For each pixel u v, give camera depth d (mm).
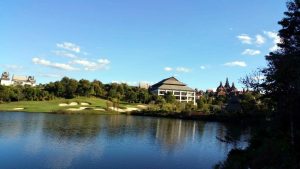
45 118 112125
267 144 35906
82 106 173500
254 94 49812
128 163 45000
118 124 101312
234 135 75562
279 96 41312
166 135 77875
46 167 41125
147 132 82375
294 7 41625
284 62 37344
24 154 48188
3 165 41406
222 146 62656
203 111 145750
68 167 41531
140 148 57188
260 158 33125
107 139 66312
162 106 166000
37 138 63531
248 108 61000
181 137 75062
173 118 146000
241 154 40250
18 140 60281
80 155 48906
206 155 52969
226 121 117938
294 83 33906
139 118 136500
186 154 53344
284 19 42562
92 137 68188
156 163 45781
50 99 191375
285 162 29859
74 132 75312
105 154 50344
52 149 52719
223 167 37875
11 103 170375
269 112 49656
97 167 42031
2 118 104625
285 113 39469
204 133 84438
